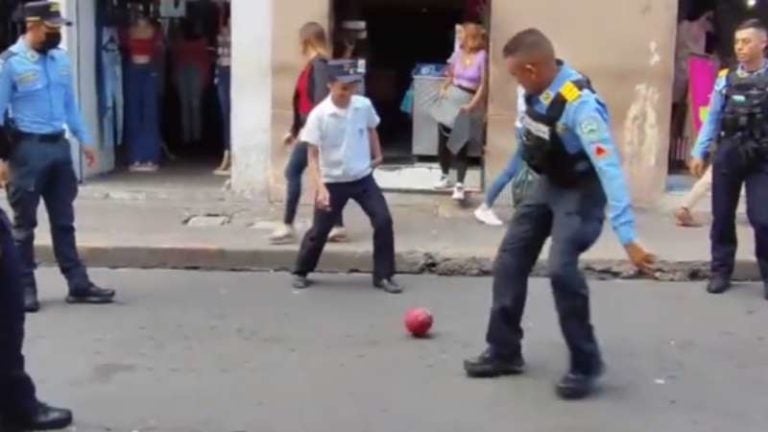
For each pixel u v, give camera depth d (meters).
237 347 6.89
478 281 8.60
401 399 5.99
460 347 6.91
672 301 8.03
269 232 9.46
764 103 7.83
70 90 7.68
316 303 7.90
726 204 8.13
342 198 8.09
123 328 7.27
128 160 12.12
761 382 6.31
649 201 10.55
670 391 6.14
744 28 7.86
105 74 11.66
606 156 5.67
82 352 6.77
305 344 6.96
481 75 10.17
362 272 8.78
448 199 10.70
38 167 7.45
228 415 5.75
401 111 12.06
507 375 6.36
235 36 10.62
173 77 12.93
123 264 8.94
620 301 8.02
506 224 9.85
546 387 6.18
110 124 11.85
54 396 6.01
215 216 10.13
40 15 7.33
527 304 7.85
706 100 10.77
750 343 7.04
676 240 9.37
